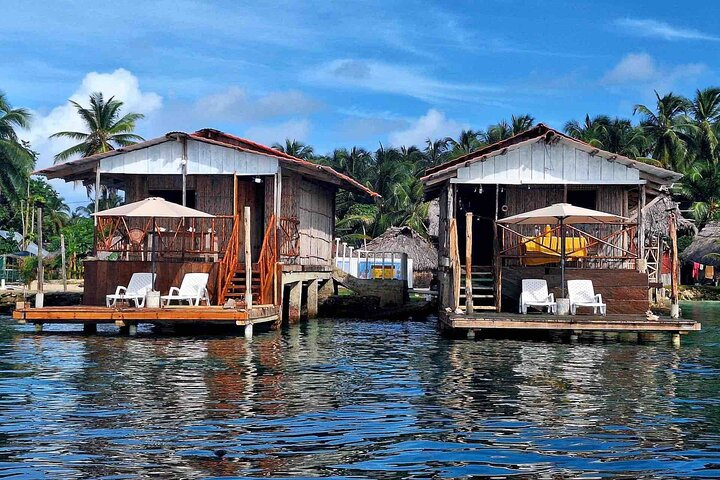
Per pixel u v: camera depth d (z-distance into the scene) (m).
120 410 9.59
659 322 17.12
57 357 14.52
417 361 14.47
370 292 28.08
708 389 11.52
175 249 22.23
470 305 18.80
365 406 9.99
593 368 13.70
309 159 73.44
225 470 7.04
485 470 7.12
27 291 31.39
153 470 7.03
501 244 22.89
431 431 8.59
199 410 9.62
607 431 8.67
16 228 59.78
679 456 7.63
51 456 7.47
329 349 16.34
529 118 60.91
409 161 72.69
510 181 21.80
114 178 24.14
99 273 20.77
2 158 50.75
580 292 19.78
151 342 17.20
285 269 21.33
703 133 55.69
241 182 23.58
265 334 19.52
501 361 14.55
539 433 8.55
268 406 9.92
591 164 21.64
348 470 7.08
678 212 42.00
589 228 22.73
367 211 65.56
